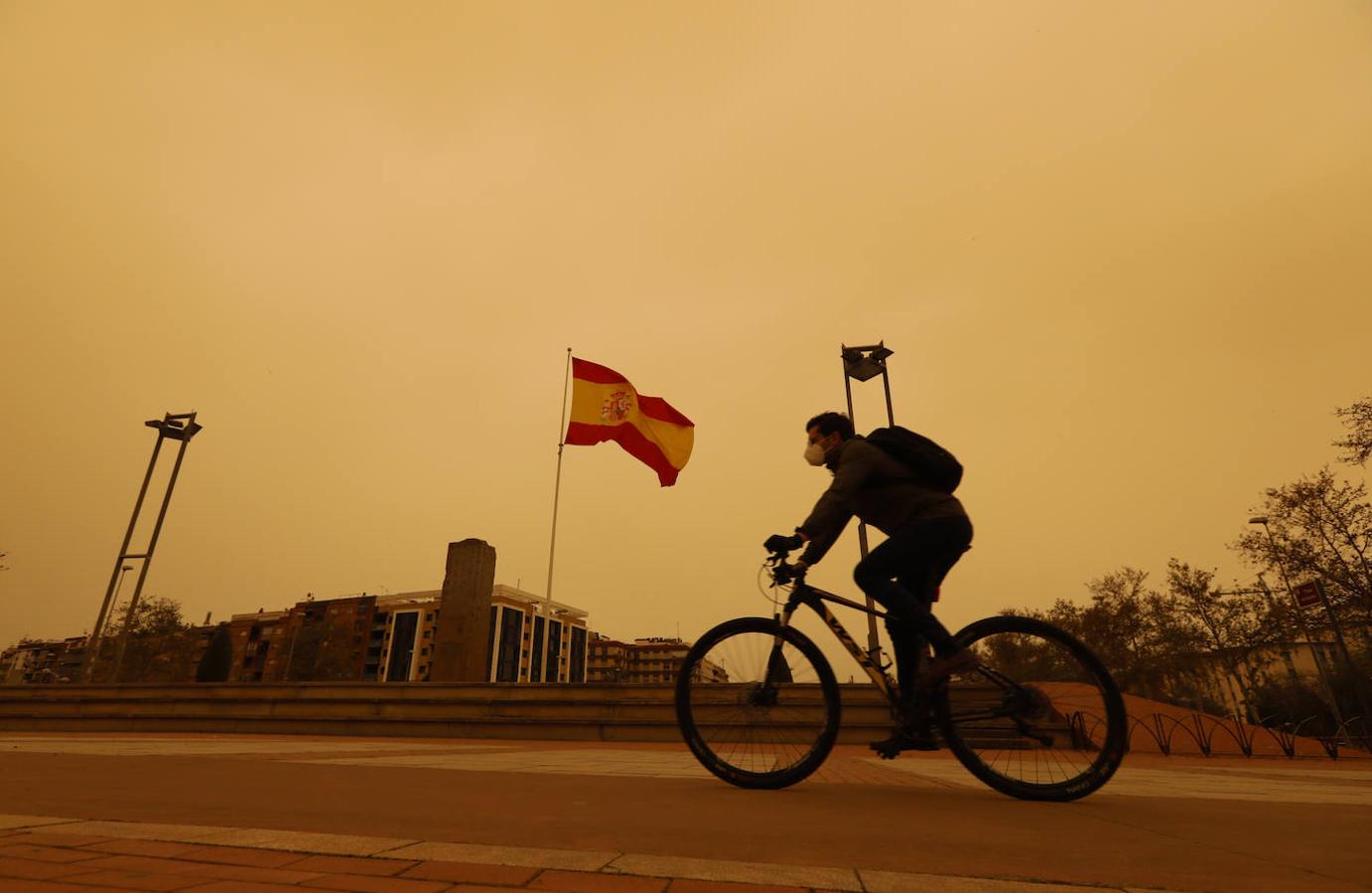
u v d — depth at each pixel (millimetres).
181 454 21141
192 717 11938
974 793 2520
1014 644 2604
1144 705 11344
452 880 1159
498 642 76312
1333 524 21406
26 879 1120
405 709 11180
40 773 2826
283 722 11430
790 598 2770
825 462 2980
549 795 2283
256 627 81688
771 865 1283
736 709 2721
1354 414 20703
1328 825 1812
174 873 1180
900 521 2566
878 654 2676
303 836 1501
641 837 1546
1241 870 1279
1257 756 9047
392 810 1916
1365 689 23844
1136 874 1243
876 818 1866
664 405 15875
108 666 47750
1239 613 29047
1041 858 1375
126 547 19719
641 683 10516
